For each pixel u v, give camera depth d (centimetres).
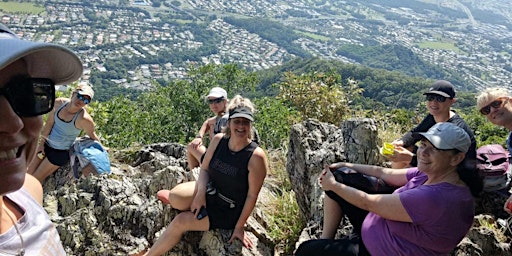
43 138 457
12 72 108
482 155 388
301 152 425
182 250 369
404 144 432
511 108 393
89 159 473
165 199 392
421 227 262
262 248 385
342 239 302
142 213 396
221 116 538
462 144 259
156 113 1941
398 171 322
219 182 369
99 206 407
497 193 380
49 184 488
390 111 941
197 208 363
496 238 330
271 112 1410
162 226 393
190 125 1964
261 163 363
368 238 283
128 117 1617
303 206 416
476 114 966
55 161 485
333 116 904
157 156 529
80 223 397
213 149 376
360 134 413
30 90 111
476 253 316
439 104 404
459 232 259
